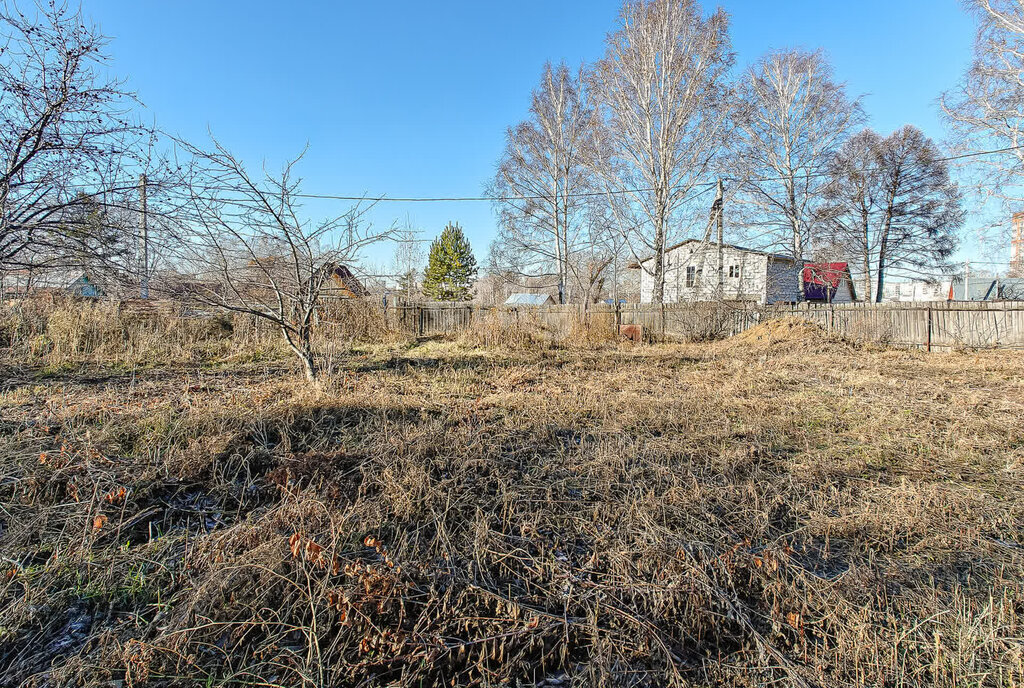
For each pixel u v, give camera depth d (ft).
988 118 42.11
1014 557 8.09
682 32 51.72
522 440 13.48
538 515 9.11
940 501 9.87
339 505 9.02
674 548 7.84
